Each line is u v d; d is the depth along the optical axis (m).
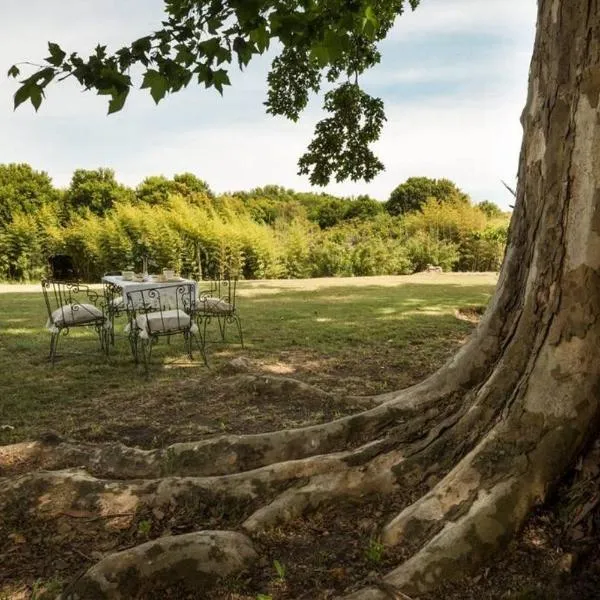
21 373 5.66
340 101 8.56
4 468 3.41
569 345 2.47
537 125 2.72
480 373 3.19
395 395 4.47
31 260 18.16
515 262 3.11
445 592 2.06
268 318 8.98
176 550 2.28
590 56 2.45
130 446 3.84
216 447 3.36
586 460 2.41
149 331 5.81
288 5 3.55
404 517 2.43
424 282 14.98
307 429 3.38
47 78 2.67
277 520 2.61
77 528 2.71
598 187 2.41
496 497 2.30
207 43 3.16
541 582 2.06
